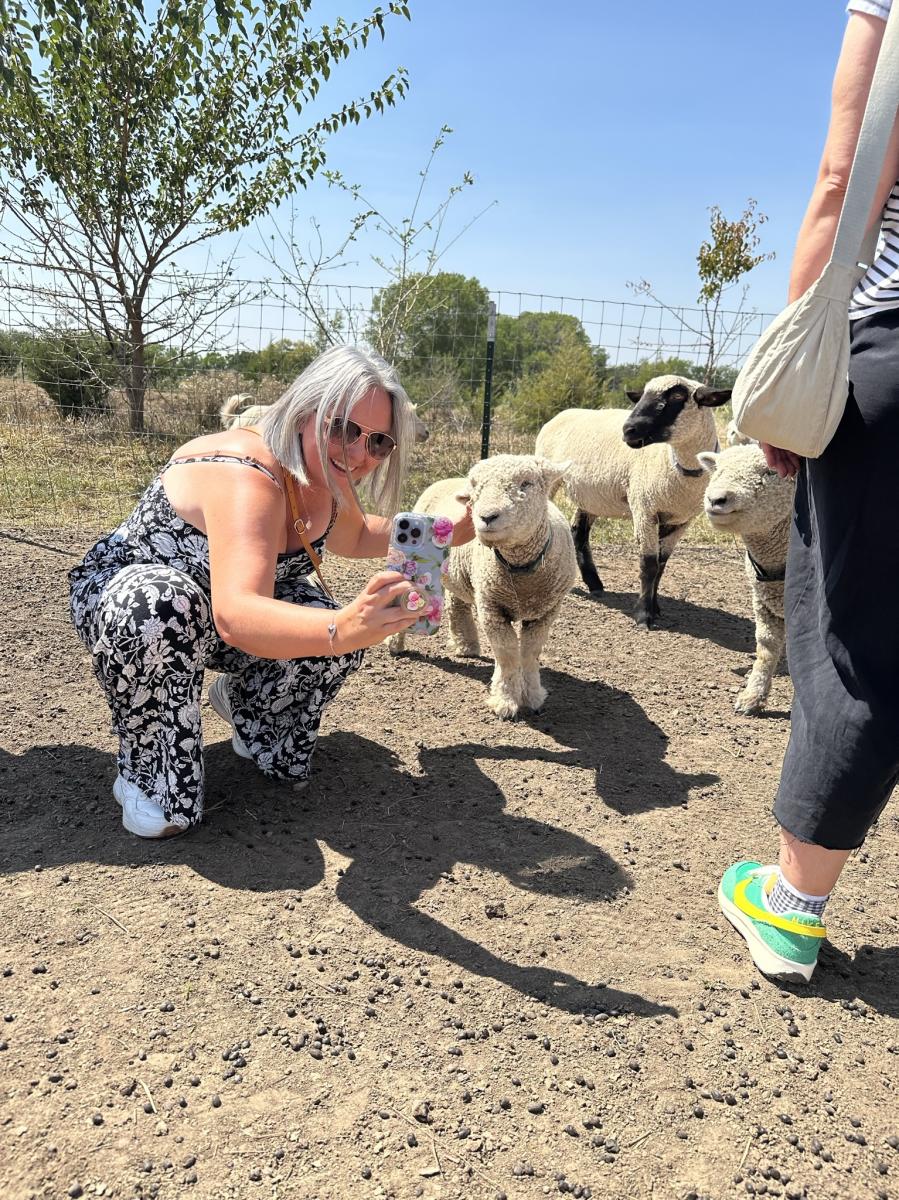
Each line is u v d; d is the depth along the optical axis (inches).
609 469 232.8
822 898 94.4
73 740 142.2
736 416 84.0
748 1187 70.9
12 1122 72.1
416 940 98.5
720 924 105.1
